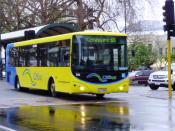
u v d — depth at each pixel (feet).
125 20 142.61
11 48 96.07
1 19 162.40
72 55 68.23
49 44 76.89
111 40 69.82
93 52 68.85
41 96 77.71
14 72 94.27
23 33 127.03
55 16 152.87
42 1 152.05
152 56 225.56
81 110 54.60
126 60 70.64
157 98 72.79
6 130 38.86
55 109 56.08
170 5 69.00
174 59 223.92
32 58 84.23
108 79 69.10
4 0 157.79
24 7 155.33
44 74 78.74
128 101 67.36
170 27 69.15
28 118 47.16
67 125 41.37
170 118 45.75
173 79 94.43
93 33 68.95
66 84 70.08
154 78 98.07
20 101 68.23
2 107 59.31
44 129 39.06
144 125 40.83
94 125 41.11
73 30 116.47
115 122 42.98
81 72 67.97
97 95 75.66
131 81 140.26
